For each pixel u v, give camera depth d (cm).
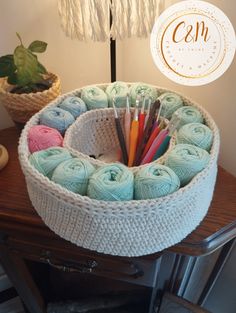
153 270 55
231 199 57
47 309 84
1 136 77
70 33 61
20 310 108
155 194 42
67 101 61
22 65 63
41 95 67
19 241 59
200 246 49
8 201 57
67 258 59
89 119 60
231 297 90
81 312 83
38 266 79
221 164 73
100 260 56
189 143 51
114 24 57
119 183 42
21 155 49
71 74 86
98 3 55
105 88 67
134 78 90
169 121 57
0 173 64
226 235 52
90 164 47
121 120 62
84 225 43
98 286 85
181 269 61
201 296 83
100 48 86
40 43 69
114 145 65
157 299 70
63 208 43
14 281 75
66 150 50
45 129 54
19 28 74
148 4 56
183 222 45
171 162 46
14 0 70
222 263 70
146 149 56
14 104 68
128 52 87
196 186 43
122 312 81
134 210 40
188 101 61
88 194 43
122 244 44
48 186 43
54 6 75
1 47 74
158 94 65
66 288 89
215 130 53
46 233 55
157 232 43
